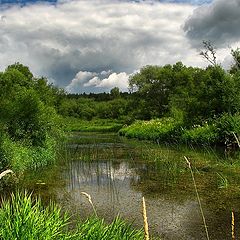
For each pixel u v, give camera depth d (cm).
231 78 2850
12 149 1636
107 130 6988
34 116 2166
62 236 542
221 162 1802
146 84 7675
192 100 3162
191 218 988
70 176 1653
